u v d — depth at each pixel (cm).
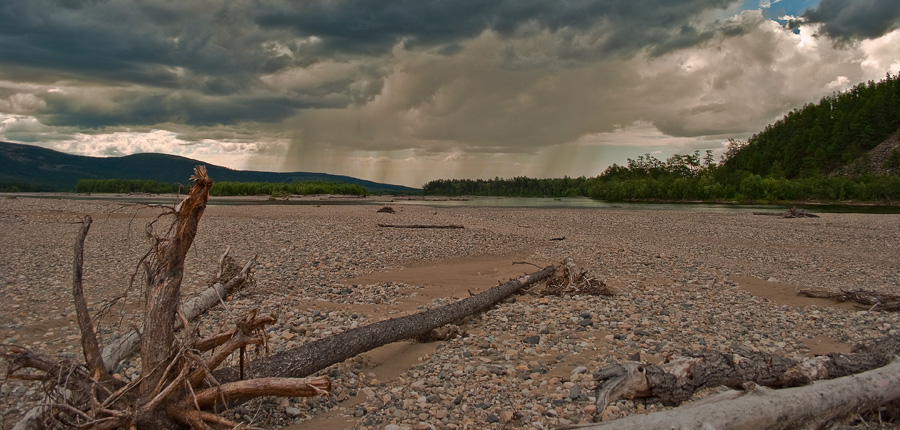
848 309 1064
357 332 667
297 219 3212
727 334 850
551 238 2416
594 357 718
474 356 725
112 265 1391
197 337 482
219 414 502
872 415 511
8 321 838
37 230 2188
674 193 11356
